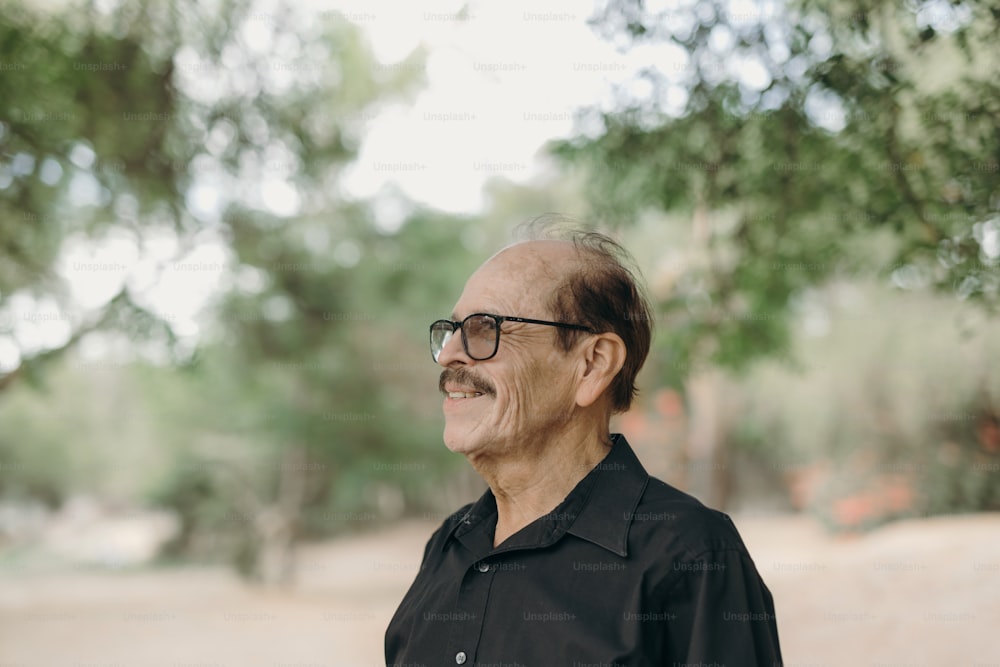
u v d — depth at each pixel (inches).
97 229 222.5
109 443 737.0
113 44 184.5
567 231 74.6
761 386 515.5
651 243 271.4
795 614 248.5
